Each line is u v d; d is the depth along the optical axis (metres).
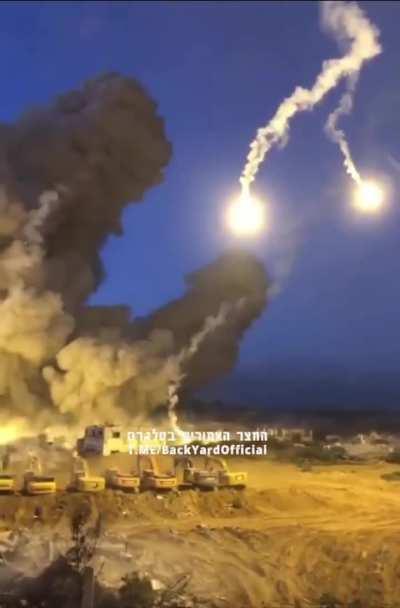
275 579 24.31
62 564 21.22
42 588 20.48
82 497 31.69
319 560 26.34
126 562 23.00
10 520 29.80
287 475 42.28
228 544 27.48
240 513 32.56
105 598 20.17
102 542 24.66
